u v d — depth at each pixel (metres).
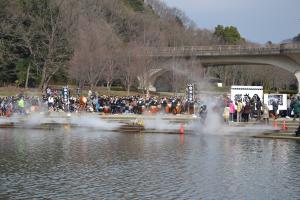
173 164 31.22
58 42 110.75
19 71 111.81
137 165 30.86
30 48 109.00
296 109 54.09
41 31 111.19
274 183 25.86
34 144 40.94
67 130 54.12
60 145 40.31
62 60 111.38
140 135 48.94
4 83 113.75
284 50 118.19
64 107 71.19
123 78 118.38
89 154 35.34
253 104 57.25
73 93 104.62
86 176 27.50
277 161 32.44
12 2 113.81
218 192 23.92
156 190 24.30
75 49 110.12
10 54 110.62
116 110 70.62
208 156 34.50
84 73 106.69
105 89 122.44
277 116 58.66
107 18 152.62
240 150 37.56
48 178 26.95
